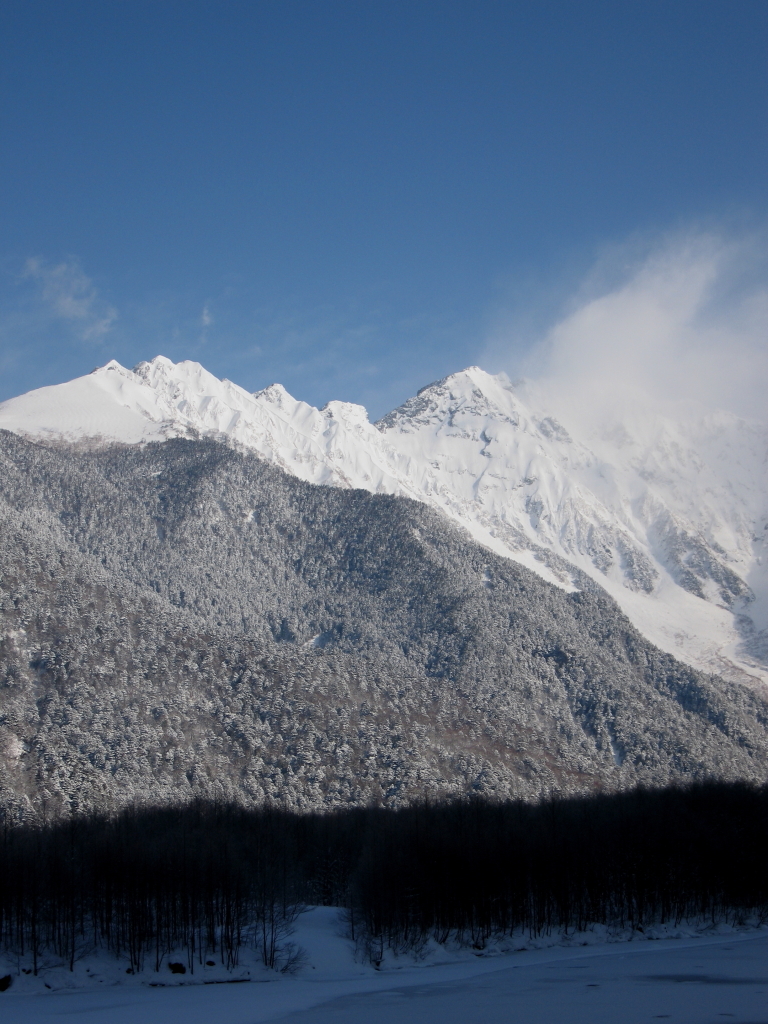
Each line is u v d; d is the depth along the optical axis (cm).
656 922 17812
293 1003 11806
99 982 13212
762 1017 10075
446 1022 10306
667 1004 10838
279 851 16975
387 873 15438
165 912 14588
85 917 15125
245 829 18750
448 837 16925
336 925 16288
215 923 15088
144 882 14238
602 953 15450
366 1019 10581
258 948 14562
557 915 17512
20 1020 10900
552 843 17425
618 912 17950
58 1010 11538
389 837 16888
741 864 18438
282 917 15362
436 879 16112
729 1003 10819
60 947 13875
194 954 14200
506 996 11769
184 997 12362
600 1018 10219
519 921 17112
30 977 13038
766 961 13888
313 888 18500
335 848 19038
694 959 14275
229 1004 11781
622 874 17462
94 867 14612
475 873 16238
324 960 14500
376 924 14962
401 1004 11531
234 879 14625
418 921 15675
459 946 15938
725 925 17888
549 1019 10262
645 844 17675
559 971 13662
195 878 14625
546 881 16925
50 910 13975
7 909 13900
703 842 18338
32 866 13838
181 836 15812
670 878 17675
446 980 13412
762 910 18488
